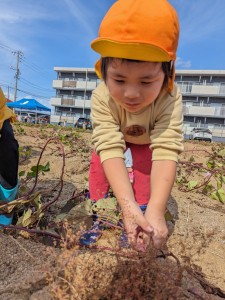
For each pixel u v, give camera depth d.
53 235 0.54
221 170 1.16
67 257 0.41
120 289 0.37
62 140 2.08
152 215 0.50
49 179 1.01
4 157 0.66
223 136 13.88
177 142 0.57
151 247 0.42
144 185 0.69
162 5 0.50
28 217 0.59
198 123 14.49
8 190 0.67
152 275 0.39
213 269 0.56
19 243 0.50
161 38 0.49
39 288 0.41
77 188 0.93
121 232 0.52
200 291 0.45
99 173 0.67
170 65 0.53
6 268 0.44
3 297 0.39
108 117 0.62
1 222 0.62
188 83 14.53
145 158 0.70
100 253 0.46
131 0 0.49
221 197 0.97
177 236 0.66
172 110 0.60
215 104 14.41
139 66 0.48
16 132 2.61
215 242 0.65
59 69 16.41
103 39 0.47
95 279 0.39
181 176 1.15
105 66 0.52
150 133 0.61
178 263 0.44
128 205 0.49
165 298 0.37
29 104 9.32
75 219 0.61
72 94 16.56
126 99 0.51
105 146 0.58
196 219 0.79
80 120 9.95
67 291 0.39
